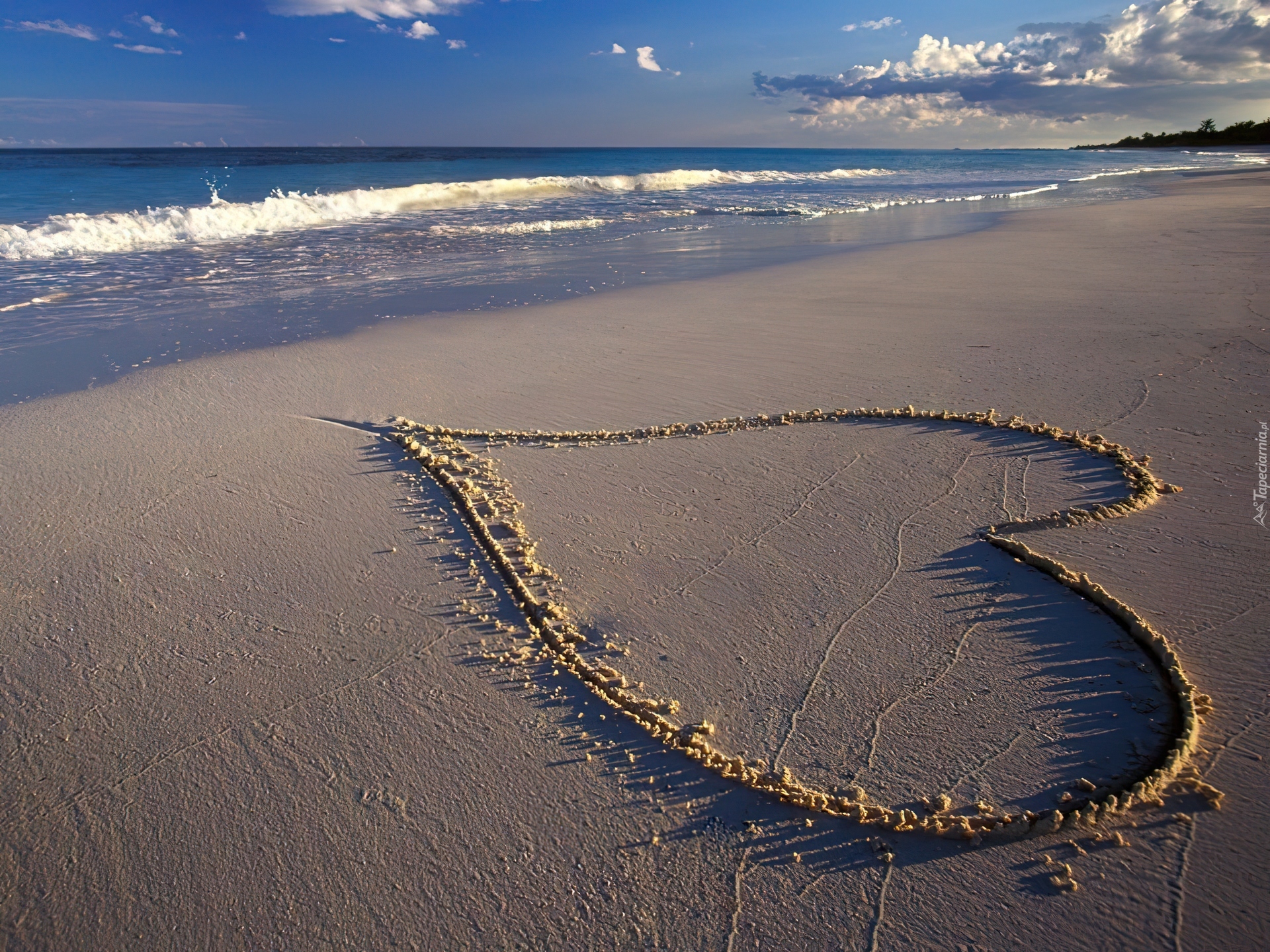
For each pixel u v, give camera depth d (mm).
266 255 9641
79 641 2463
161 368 4996
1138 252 8438
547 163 36750
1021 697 2143
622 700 2205
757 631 2459
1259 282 6461
